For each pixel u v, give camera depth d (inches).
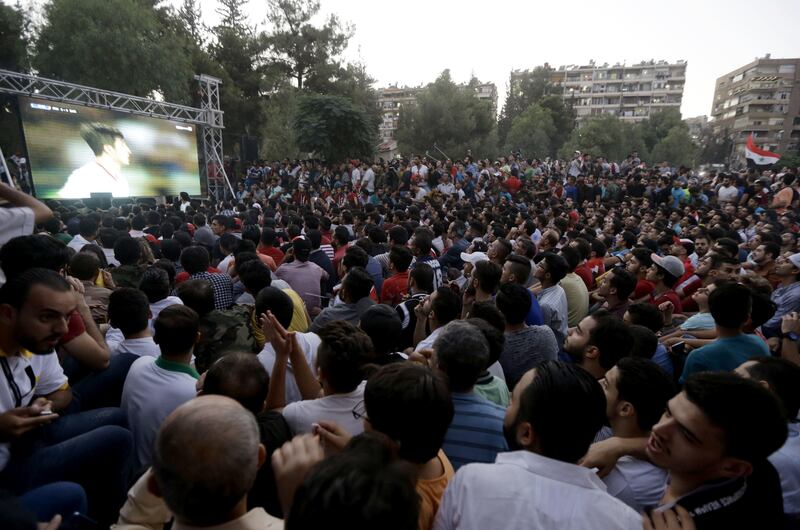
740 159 2787.9
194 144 692.7
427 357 106.3
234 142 1160.2
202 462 41.9
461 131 1408.7
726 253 210.8
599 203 626.5
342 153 826.8
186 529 44.9
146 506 59.5
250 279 151.7
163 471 43.0
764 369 78.3
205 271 183.6
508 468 52.7
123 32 688.4
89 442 84.5
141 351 111.5
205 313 122.6
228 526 45.1
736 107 3595.0
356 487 32.4
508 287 122.9
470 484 51.9
